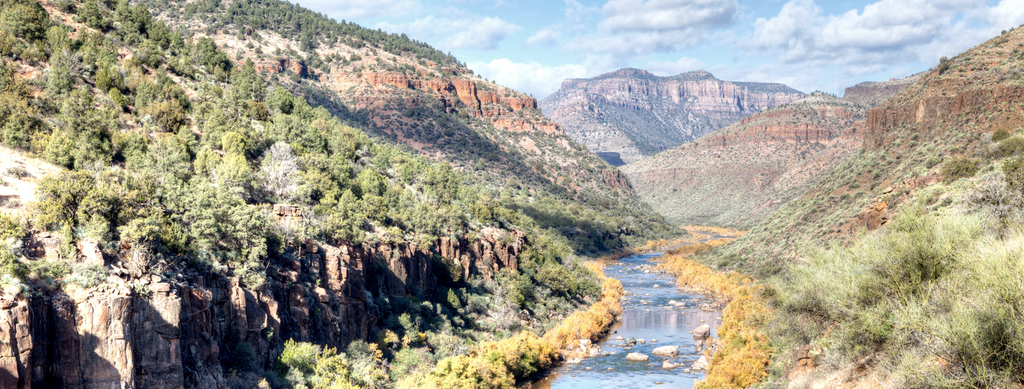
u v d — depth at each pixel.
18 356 31.11
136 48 109.19
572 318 107.38
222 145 88.81
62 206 40.59
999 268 28.58
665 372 84.56
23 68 81.06
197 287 45.03
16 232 36.62
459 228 119.94
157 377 38.25
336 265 68.31
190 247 48.66
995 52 155.50
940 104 149.50
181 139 79.88
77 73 85.12
